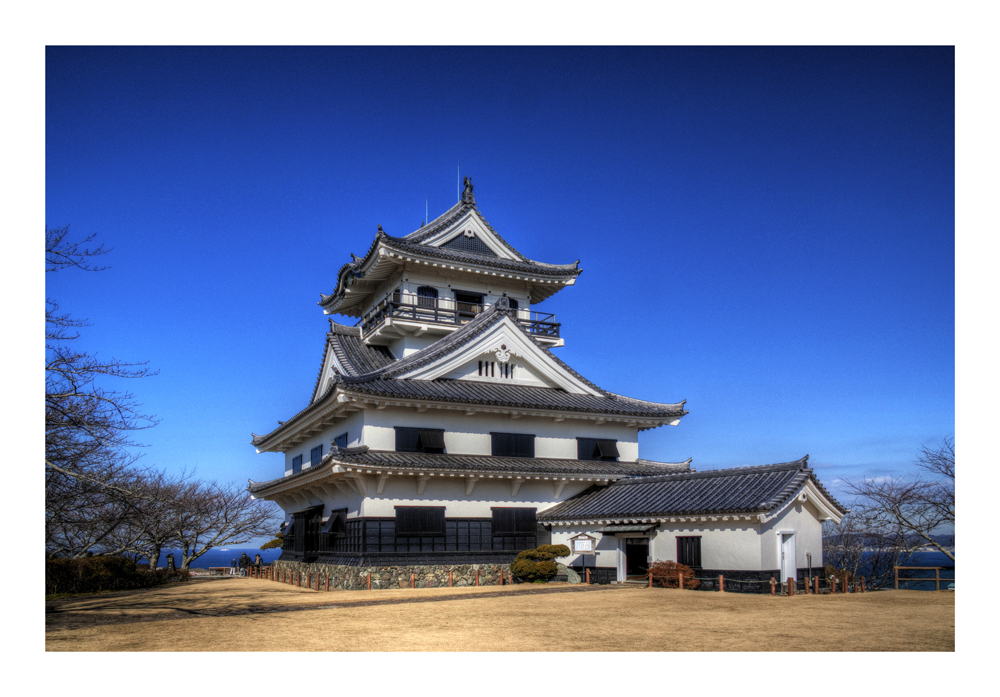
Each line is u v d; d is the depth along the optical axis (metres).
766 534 23.98
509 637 14.60
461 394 32.06
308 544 35.59
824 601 21.14
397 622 17.08
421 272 40.44
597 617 17.73
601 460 35.47
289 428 37.91
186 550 43.69
